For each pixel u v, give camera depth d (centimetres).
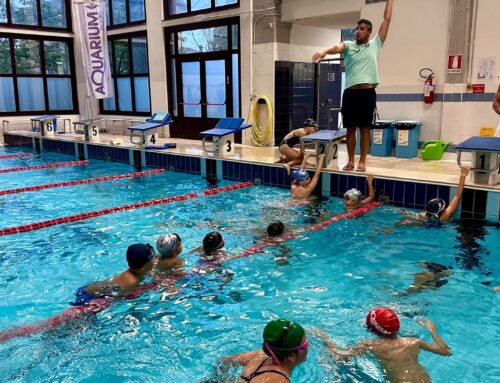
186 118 1151
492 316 305
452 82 711
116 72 1317
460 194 514
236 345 276
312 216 532
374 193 594
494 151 493
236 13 980
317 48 1045
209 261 393
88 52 1133
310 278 368
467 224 498
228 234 474
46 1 1312
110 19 1298
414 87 757
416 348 258
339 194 631
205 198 639
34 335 289
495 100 549
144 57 1231
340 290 346
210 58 1064
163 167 891
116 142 1009
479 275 368
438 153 717
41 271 392
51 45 1342
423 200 556
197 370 253
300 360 200
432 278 364
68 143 1098
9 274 385
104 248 447
